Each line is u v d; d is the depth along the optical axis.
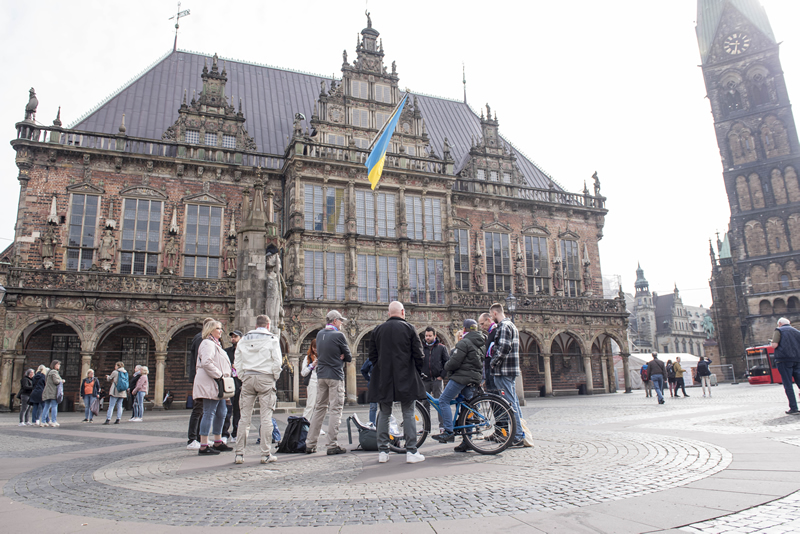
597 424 15.34
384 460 9.40
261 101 46.38
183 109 39.66
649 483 6.79
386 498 6.48
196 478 8.38
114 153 36.44
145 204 37.28
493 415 10.09
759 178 71.88
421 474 8.05
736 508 5.48
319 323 37.25
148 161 37.50
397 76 45.81
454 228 46.22
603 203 53.22
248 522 5.57
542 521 5.25
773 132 72.00
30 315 30.77
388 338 9.46
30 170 35.06
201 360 11.15
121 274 32.75
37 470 9.59
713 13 78.12
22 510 6.40
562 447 10.37
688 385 55.53
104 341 34.81
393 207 41.78
